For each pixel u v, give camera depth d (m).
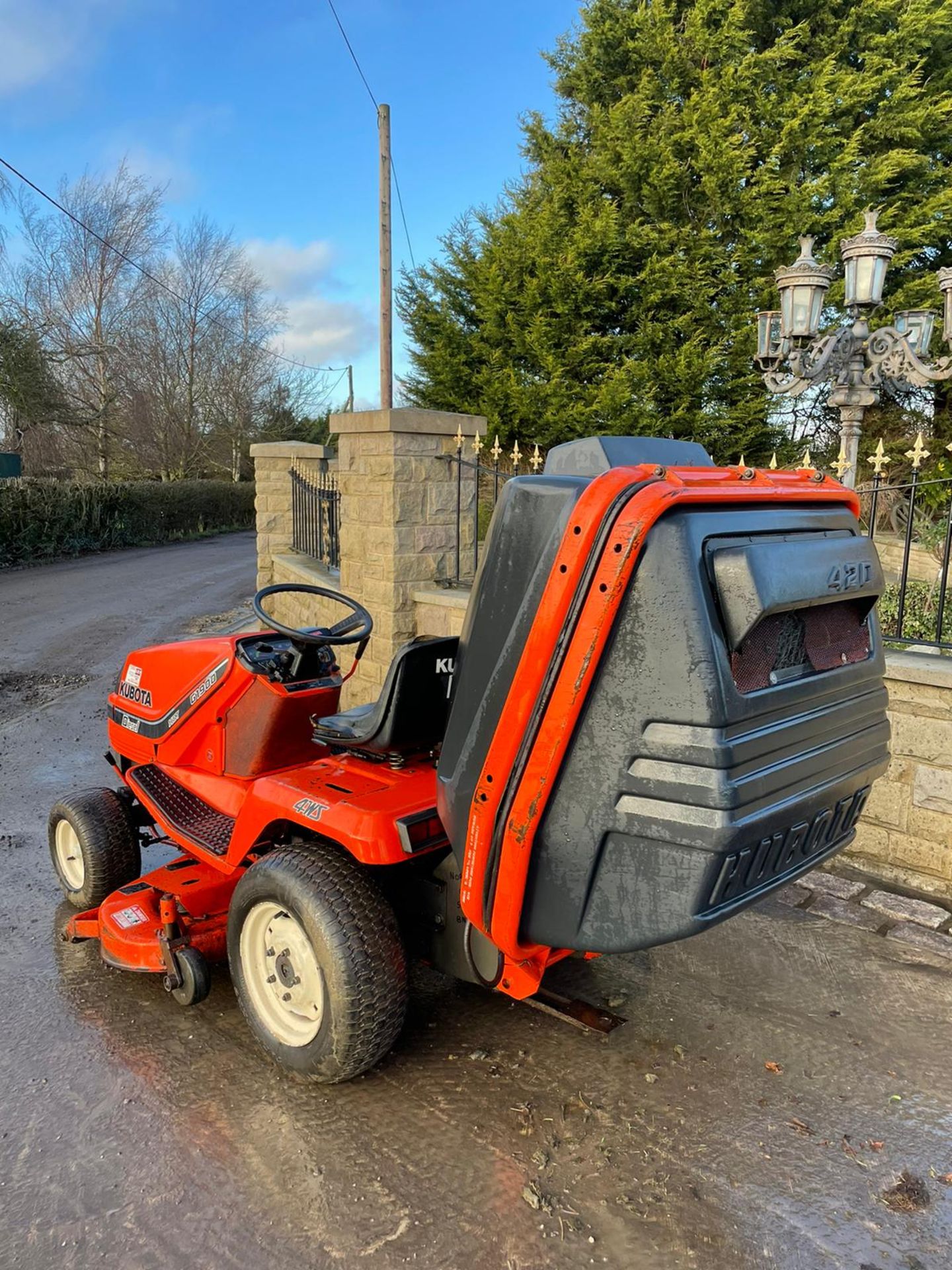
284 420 39.09
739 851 1.87
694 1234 2.13
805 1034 2.95
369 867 2.68
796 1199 2.24
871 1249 2.09
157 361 33.62
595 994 3.18
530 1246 2.09
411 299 15.63
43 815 5.04
